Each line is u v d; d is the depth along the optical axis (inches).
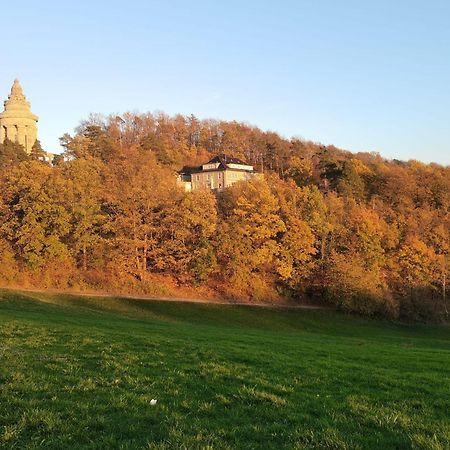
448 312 2783.0
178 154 5339.6
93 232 2610.7
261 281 2679.6
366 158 5876.0
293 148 5846.5
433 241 3102.9
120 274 2527.1
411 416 371.6
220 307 2346.2
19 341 655.8
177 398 400.5
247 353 668.7
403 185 3885.3
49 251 2411.4
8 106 6122.1
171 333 968.3
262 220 2647.6
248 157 6072.8
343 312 2564.0
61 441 297.0
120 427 323.3
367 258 2785.4
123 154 3868.1
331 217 2960.1
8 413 339.6
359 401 412.8
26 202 2439.7
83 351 606.5
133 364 531.8
